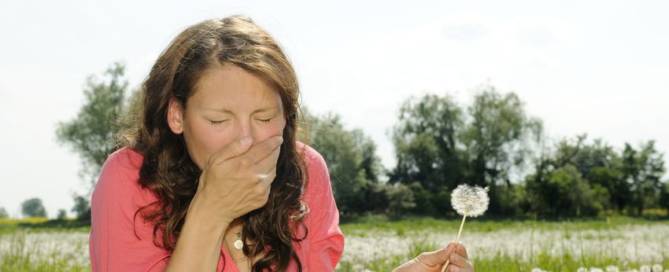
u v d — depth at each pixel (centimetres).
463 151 7062
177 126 203
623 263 691
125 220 210
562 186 6400
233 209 186
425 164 7138
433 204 6356
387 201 6353
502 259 700
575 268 645
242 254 223
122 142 224
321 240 246
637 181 7144
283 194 224
